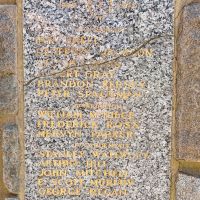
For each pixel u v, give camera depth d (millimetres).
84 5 1959
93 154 2014
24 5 1960
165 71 1979
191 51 1965
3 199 2045
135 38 1966
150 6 1957
